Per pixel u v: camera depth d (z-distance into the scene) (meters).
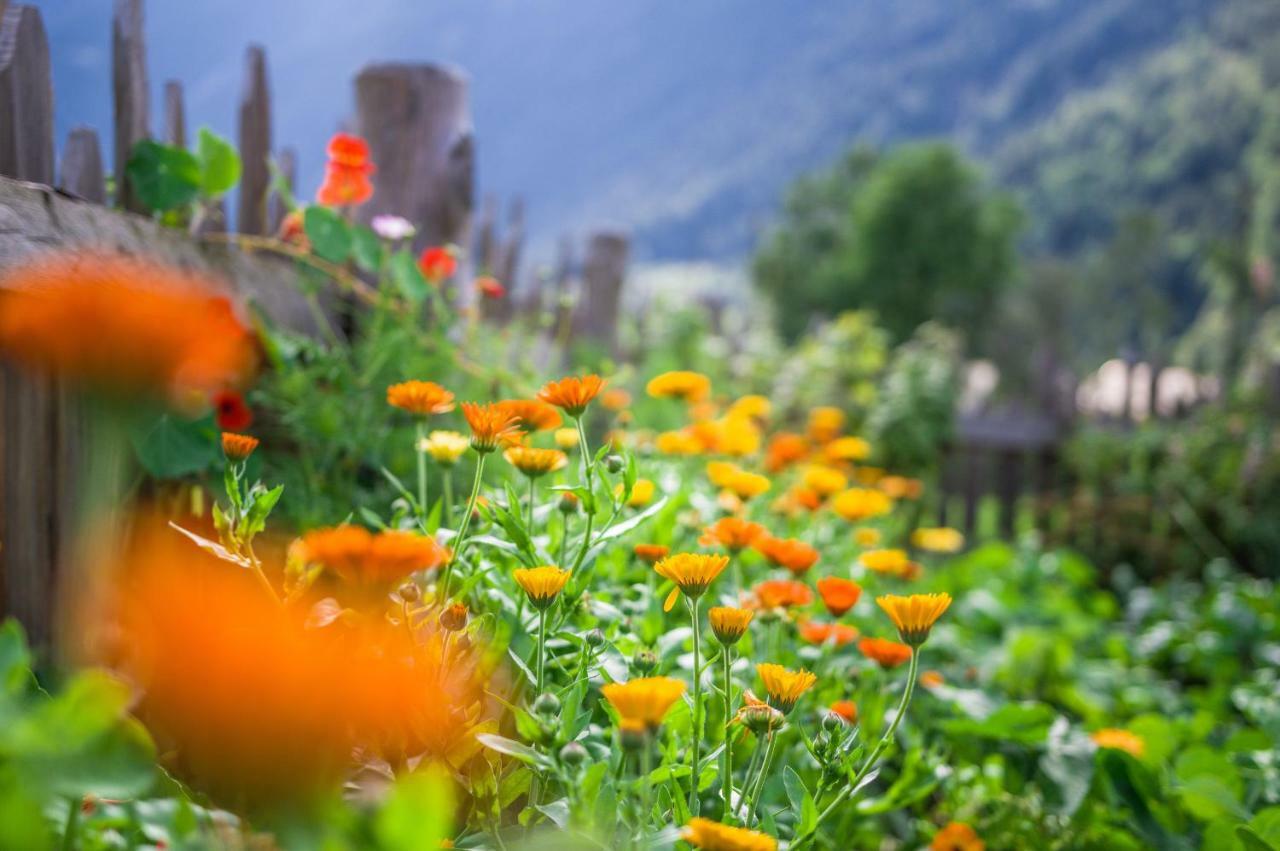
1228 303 26.86
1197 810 2.01
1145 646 4.21
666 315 6.79
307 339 2.46
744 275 43.97
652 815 1.13
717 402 4.98
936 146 38.03
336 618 0.96
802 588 1.60
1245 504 6.30
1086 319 59.91
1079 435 7.15
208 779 0.76
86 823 0.83
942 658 3.46
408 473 2.45
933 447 6.65
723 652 1.18
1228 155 78.25
